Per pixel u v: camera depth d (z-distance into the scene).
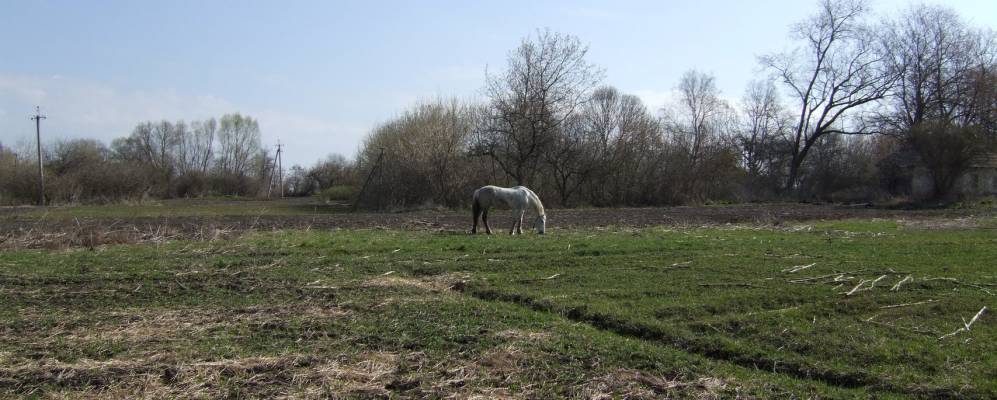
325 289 10.89
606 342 7.95
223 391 6.18
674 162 47.16
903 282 11.58
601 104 45.81
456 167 40.59
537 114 40.84
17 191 46.81
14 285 10.92
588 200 44.41
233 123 83.75
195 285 11.12
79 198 48.38
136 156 83.94
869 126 52.88
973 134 42.16
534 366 7.00
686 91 54.28
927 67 51.91
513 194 19.84
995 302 10.14
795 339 8.10
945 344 7.96
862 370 7.01
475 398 6.12
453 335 8.11
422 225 23.70
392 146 41.94
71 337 7.84
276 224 23.83
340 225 23.53
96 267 12.73
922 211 34.78
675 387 6.52
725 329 8.64
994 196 44.62
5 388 6.19
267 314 9.09
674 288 11.08
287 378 6.53
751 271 12.81
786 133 56.81
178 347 7.43
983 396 6.32
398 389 6.37
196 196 66.75
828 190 53.31
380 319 8.84
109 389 6.21
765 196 51.81
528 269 13.11
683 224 24.98
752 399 6.25
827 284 11.48
